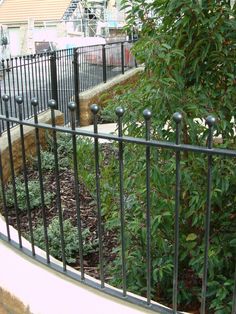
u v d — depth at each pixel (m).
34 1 36.66
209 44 2.33
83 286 2.19
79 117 7.23
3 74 5.37
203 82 2.46
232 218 2.57
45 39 22.23
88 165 4.34
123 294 2.10
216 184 2.33
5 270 2.34
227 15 2.32
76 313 2.01
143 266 2.66
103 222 3.79
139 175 2.48
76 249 3.39
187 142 2.42
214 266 2.49
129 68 10.21
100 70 8.55
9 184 4.35
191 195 2.40
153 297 2.69
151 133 2.41
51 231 3.48
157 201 2.45
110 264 3.21
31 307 2.11
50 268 2.35
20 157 4.81
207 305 2.62
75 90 7.18
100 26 24.31
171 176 2.37
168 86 2.36
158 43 2.37
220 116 2.37
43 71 6.19
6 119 2.39
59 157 5.10
